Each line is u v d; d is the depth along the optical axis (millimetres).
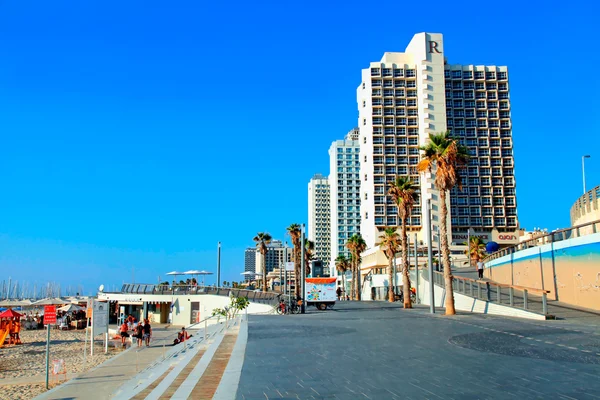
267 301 55188
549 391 9234
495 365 12133
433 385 9977
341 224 184375
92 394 20219
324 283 44844
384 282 79938
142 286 68250
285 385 10289
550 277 32750
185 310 61938
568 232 31141
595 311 26250
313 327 24375
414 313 34406
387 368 12086
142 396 11781
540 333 18719
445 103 123000
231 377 11242
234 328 26109
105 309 37969
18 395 23641
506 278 43344
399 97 124750
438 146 32406
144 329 37906
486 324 23125
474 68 127938
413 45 127625
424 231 116875
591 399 8602
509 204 123062
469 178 122875
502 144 125375
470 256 94312
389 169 122500
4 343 46656
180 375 13156
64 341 48656
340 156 187500
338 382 10484
